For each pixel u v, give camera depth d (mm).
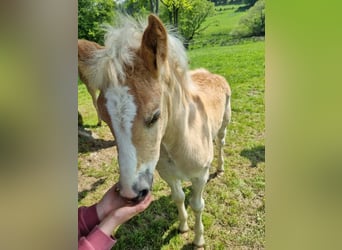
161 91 1773
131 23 1844
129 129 1630
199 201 2645
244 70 6516
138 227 3096
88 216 1651
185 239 2959
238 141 4215
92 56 1713
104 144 4348
